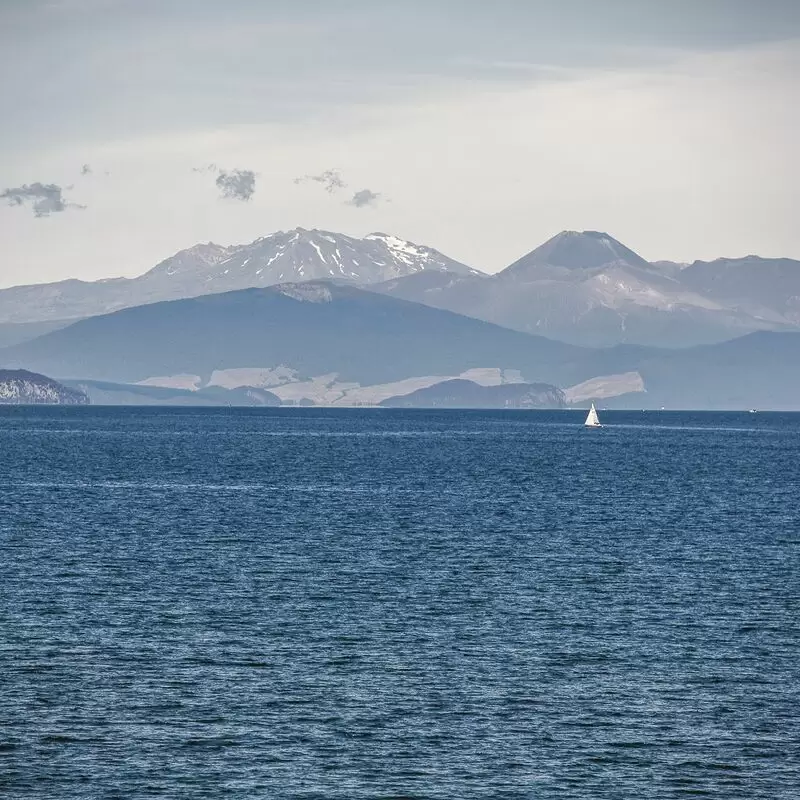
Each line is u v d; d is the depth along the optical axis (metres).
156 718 151.12
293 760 138.38
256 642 189.38
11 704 155.50
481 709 156.75
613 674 174.00
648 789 132.50
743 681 171.25
